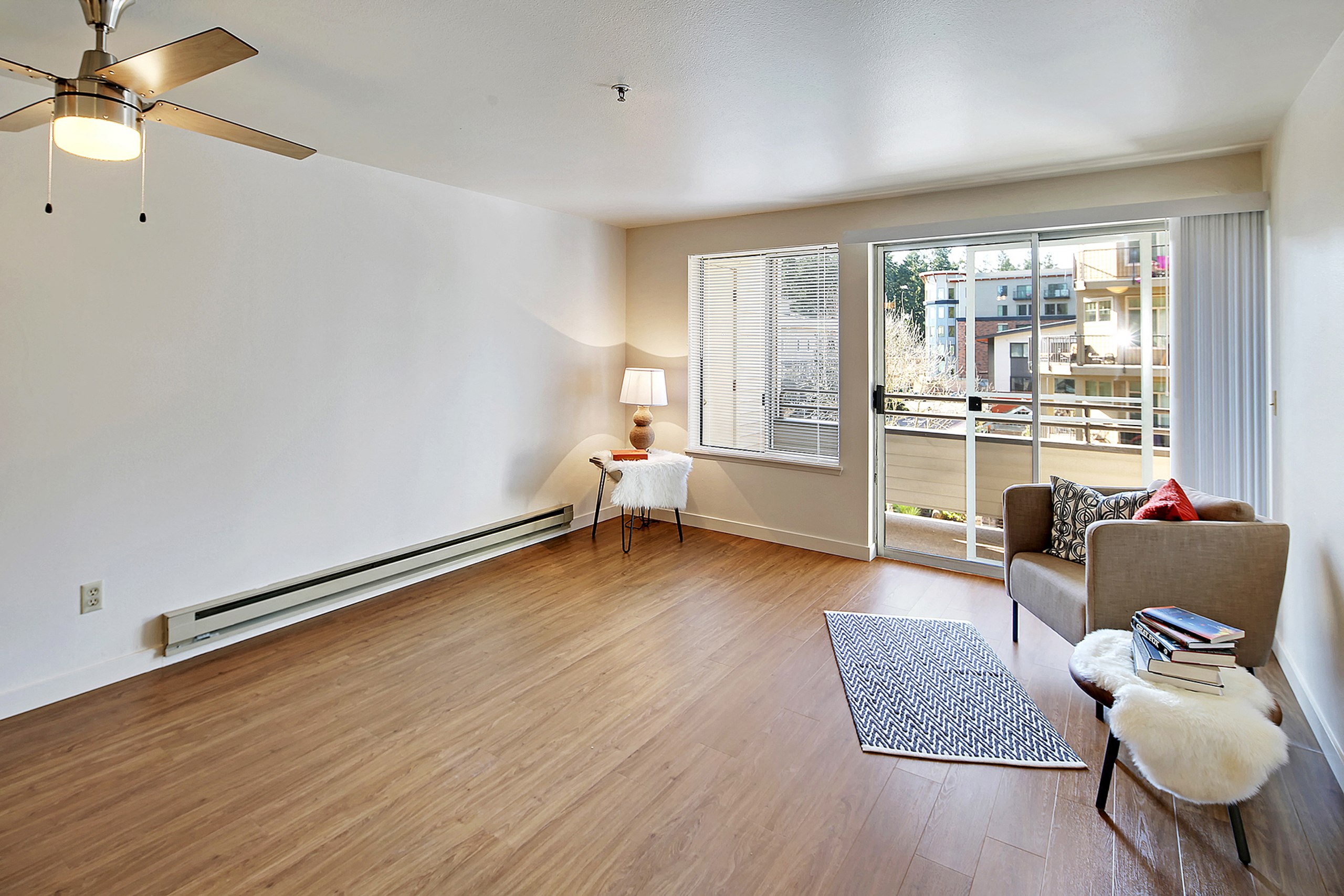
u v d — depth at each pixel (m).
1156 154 3.33
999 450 4.13
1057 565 2.91
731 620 3.51
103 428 2.73
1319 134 2.36
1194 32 2.09
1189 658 1.89
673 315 5.33
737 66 2.33
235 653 3.10
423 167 3.67
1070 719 2.54
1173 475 3.43
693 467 5.36
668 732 2.46
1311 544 2.49
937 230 3.98
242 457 3.19
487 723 2.52
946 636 3.30
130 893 1.70
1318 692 2.39
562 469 5.07
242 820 1.98
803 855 1.84
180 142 2.91
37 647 2.60
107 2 1.62
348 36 2.12
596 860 1.82
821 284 4.66
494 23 2.03
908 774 2.21
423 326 3.99
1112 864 1.80
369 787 2.14
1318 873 1.76
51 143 2.55
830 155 3.36
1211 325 3.27
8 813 2.00
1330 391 2.28
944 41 2.14
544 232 4.76
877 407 4.55
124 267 2.76
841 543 4.64
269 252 3.24
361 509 3.73
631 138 3.12
